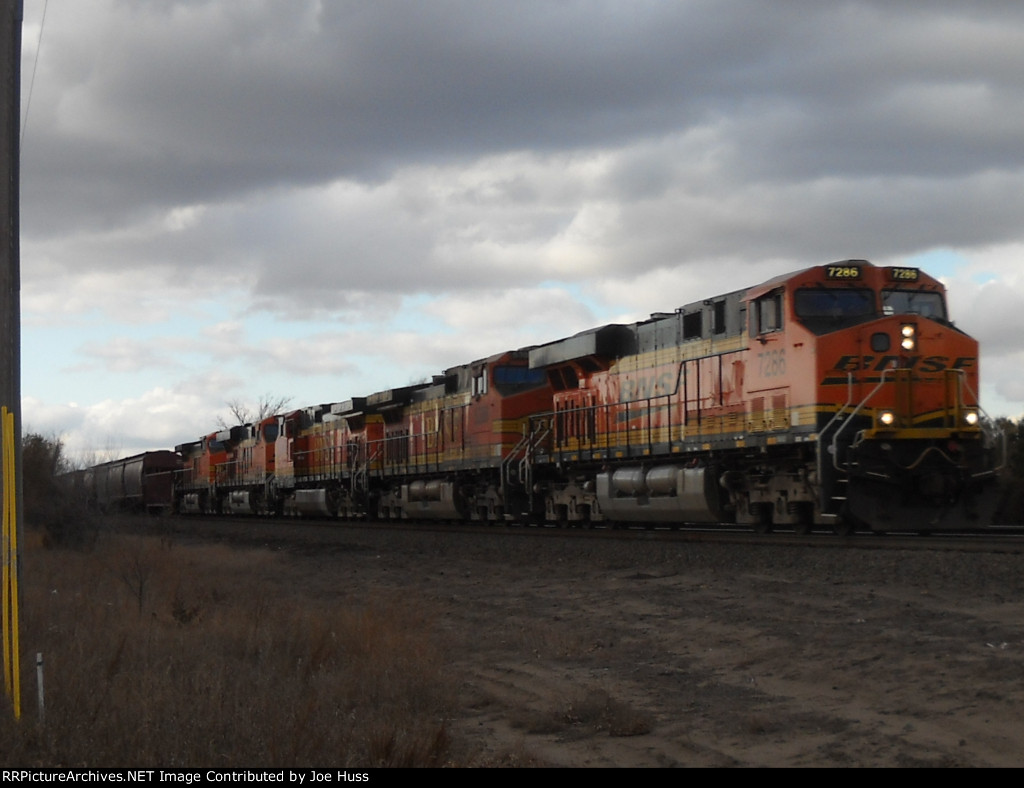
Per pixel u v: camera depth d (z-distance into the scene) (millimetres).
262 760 8625
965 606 13141
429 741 9242
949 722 9070
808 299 20656
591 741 9875
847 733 9188
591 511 28609
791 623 13562
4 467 10469
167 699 10070
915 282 21031
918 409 19828
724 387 22906
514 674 13055
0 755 8594
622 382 27281
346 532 35875
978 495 20016
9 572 10289
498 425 32438
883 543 18125
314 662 13289
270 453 56000
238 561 28562
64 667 11516
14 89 13180
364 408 43656
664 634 14234
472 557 25203
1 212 12883
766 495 22109
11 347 13039
